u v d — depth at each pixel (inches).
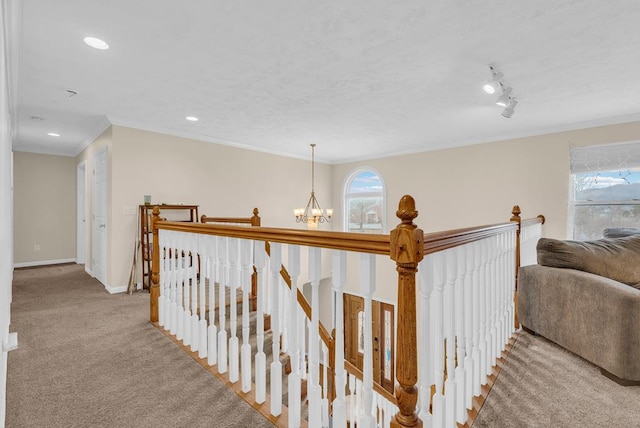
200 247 79.3
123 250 156.8
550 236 164.6
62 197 242.7
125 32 81.5
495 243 76.5
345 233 43.3
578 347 80.1
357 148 218.4
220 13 73.8
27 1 69.1
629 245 100.3
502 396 64.9
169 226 93.0
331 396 99.0
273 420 56.9
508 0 68.5
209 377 71.4
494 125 161.0
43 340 92.1
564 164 160.9
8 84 98.3
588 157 154.4
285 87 115.5
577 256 92.1
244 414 58.8
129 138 159.0
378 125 162.4
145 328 101.6
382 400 106.2
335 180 268.8
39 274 197.8
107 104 134.0
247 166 211.0
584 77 105.4
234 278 67.6
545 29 78.9
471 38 83.3
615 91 116.8
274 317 57.4
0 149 48.0
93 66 99.9
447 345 52.5
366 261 42.6
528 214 171.8
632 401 63.5
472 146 192.2
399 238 38.2
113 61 96.7
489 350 71.4
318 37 83.6
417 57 93.4
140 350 85.2
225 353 72.6
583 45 86.0
